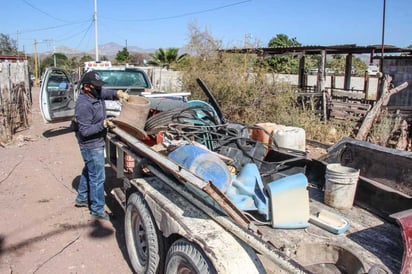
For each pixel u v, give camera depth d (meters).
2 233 4.48
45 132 10.91
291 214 2.84
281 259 2.08
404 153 3.37
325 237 2.73
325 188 3.39
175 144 3.51
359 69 30.84
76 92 9.87
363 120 9.30
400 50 13.91
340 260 2.54
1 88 10.91
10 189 6.00
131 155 3.84
